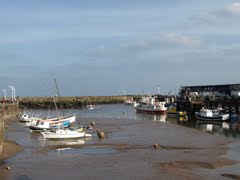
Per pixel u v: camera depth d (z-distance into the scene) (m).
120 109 124.88
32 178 25.56
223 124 64.81
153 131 52.41
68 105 137.88
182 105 86.62
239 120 68.31
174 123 67.44
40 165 29.64
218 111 73.25
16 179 25.33
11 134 51.03
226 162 30.11
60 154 34.75
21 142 42.84
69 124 60.88
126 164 29.73
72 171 27.50
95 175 26.22
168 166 28.75
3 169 28.09
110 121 71.00
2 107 72.69
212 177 25.30
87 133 49.47
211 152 34.78
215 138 44.22
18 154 34.69
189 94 92.06
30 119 68.19
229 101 76.12
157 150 36.28
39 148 38.34
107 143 41.25
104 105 155.12
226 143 40.31
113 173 26.72
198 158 31.73
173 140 42.84
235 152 34.84
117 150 36.72
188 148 37.19
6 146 37.31
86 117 85.44
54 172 27.25
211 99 81.94
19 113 89.94
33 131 53.38
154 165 29.14
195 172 26.80
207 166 28.72
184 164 29.39
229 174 25.98
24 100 138.62
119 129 55.75
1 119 35.38
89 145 40.09
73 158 32.59
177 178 25.03
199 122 68.94
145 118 81.75
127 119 76.56
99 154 34.53
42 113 105.00
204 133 49.31
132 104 152.00
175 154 33.84
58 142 42.56
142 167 28.50
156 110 93.38
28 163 30.45
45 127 53.72
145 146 38.84
